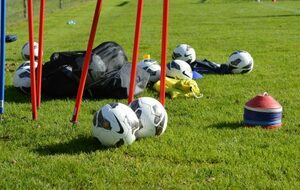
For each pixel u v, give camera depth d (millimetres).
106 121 5871
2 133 6602
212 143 6207
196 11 31109
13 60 13016
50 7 35281
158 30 21172
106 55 8797
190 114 7590
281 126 6941
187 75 9664
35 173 5289
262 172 5316
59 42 17469
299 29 20344
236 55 10852
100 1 6336
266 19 24797
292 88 9500
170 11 31578
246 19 25078
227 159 5672
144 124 6215
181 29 21297
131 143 6043
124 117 5914
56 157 5738
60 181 5098
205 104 8203
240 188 4945
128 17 28141
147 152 5832
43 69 8664
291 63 12289
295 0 37688
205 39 17703
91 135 6434
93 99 8531
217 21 24531
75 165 5480
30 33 6898
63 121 7113
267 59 12938
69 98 8570
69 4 38156
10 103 8234
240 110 7816
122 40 17766
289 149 6000
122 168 5406
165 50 6797
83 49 15609
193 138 6367
